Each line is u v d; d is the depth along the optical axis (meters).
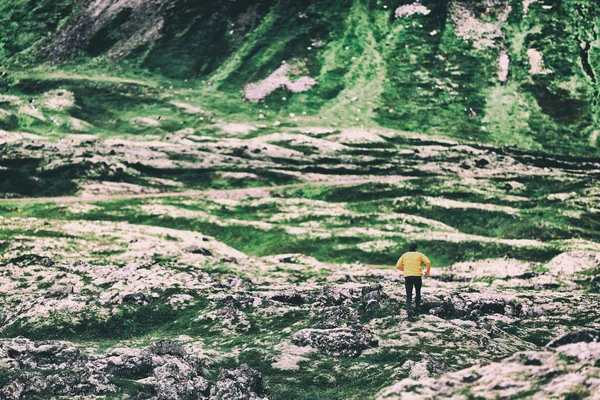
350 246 129.25
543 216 157.25
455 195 183.88
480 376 29.06
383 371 38.06
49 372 34.56
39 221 110.88
